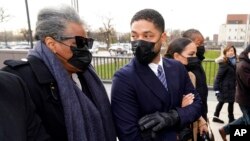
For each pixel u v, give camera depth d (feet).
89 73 6.05
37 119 4.66
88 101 5.48
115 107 6.05
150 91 5.94
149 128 5.72
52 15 5.16
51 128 4.99
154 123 5.69
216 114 17.37
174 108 6.18
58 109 5.03
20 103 4.36
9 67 5.06
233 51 16.99
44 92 4.98
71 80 5.31
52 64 5.11
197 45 10.02
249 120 12.74
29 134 4.42
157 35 5.91
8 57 26.50
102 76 31.01
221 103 17.15
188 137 6.65
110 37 87.97
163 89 6.02
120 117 5.93
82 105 5.28
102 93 6.06
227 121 17.51
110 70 30.83
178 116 5.92
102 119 5.81
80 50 5.30
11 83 4.42
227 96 16.62
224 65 16.81
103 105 5.90
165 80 6.25
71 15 5.24
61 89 5.02
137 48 5.83
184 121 5.96
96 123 5.47
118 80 6.06
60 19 5.12
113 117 6.12
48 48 5.26
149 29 5.80
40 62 5.13
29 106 4.55
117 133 6.07
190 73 8.48
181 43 8.64
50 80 5.02
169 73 6.34
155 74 6.10
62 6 5.27
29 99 4.62
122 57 30.60
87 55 5.45
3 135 3.93
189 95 6.53
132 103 5.93
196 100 6.61
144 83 5.95
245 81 12.38
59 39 5.15
